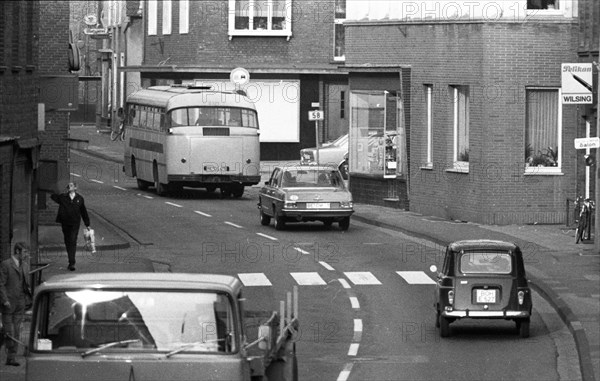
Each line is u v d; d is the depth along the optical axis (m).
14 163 43.78
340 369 34.53
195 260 55.06
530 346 38.38
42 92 55.34
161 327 21.72
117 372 21.30
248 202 81.38
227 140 83.25
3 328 31.88
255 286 48.91
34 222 48.25
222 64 108.81
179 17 112.00
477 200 66.75
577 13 66.19
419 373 33.97
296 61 108.81
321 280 50.53
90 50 163.62
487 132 66.00
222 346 21.59
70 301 21.83
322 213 63.94
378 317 43.16
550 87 66.38
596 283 48.31
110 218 70.50
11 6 44.59
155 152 85.62
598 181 55.41
